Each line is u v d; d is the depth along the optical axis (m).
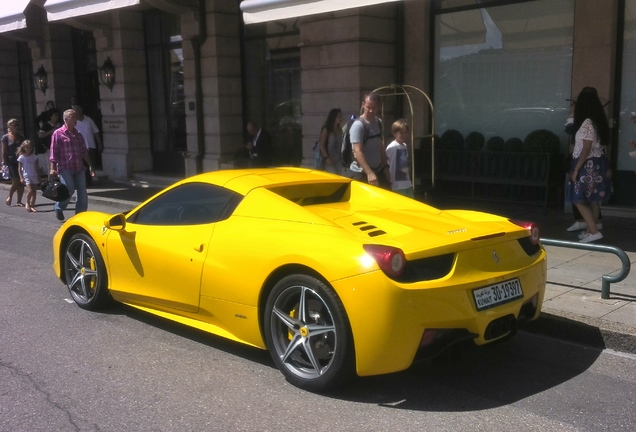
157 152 16.80
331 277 4.27
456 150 11.45
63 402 4.45
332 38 11.93
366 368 4.23
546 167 10.25
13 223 11.63
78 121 15.83
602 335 5.41
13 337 5.73
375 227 4.71
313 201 5.71
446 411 4.29
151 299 5.70
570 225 9.45
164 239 5.50
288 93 14.05
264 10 9.48
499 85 11.33
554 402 4.43
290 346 4.60
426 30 11.88
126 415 4.25
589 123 7.96
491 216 5.36
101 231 6.15
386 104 12.16
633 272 7.06
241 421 4.15
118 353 5.34
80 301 6.48
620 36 9.77
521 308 4.77
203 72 14.59
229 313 4.99
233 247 4.92
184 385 4.71
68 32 18.83
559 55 10.57
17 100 21.42
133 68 16.36
